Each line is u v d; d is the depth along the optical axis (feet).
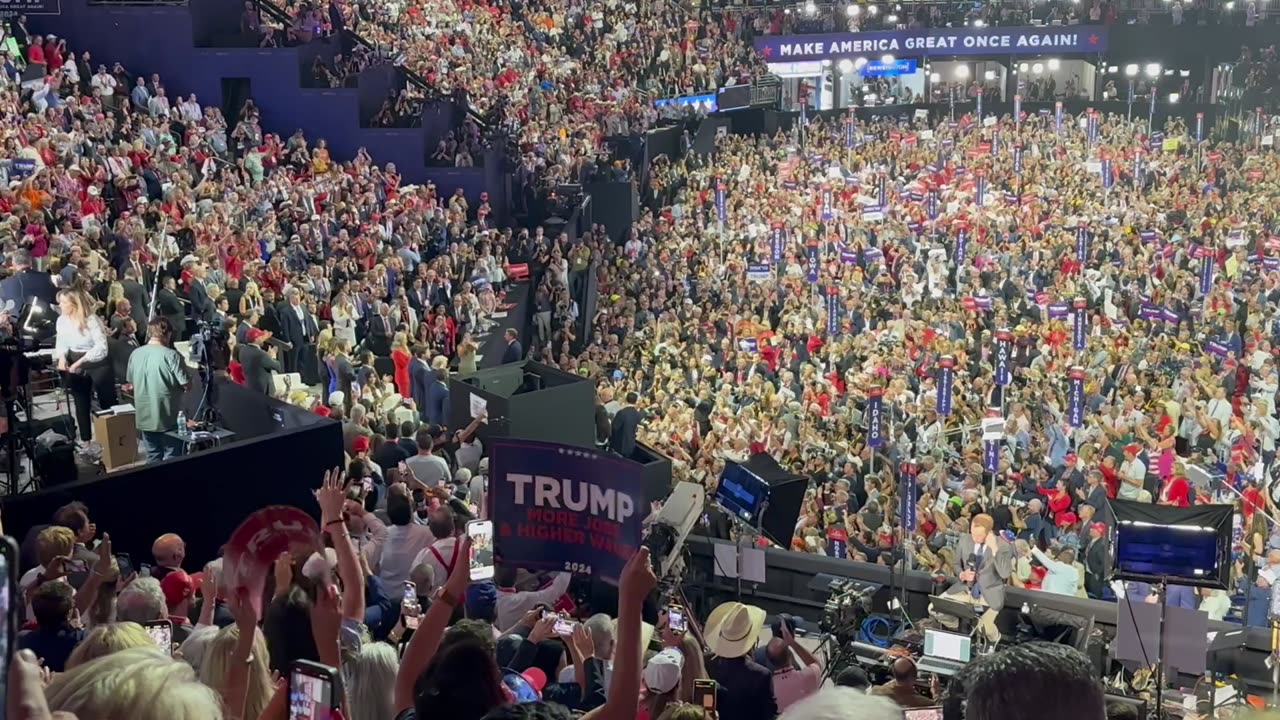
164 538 32.53
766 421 85.81
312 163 118.93
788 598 59.06
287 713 13.25
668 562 41.63
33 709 8.74
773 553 59.52
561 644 30.12
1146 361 102.83
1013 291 127.13
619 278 127.03
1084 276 129.70
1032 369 101.09
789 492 51.26
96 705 10.25
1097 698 8.91
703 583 57.31
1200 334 112.06
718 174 163.32
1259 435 88.17
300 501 50.80
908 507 65.36
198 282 77.71
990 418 80.38
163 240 81.25
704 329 112.16
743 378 100.94
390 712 20.13
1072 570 60.54
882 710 9.23
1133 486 76.69
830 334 114.83
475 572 24.89
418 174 129.59
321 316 89.76
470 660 14.32
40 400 62.18
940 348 102.42
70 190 83.20
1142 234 136.87
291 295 83.10
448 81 145.18
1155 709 41.47
